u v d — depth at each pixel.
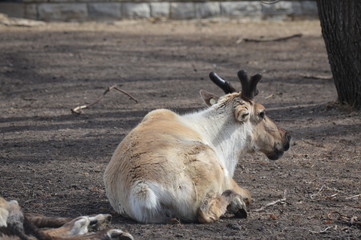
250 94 17.50
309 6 59.94
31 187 18.66
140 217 14.73
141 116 28.41
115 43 46.38
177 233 14.24
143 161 14.76
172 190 14.55
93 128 26.39
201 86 34.62
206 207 14.98
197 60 41.81
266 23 58.28
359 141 23.45
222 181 15.55
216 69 39.28
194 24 56.69
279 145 18.05
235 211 15.55
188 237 14.02
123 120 27.70
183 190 14.64
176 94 32.75
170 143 15.20
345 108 27.11
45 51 42.41
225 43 48.00
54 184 18.92
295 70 39.25
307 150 22.64
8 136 25.28
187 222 15.05
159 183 14.49
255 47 46.81
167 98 31.91
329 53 27.05
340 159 21.55
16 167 20.86
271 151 18.05
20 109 30.23
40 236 13.09
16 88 34.53
